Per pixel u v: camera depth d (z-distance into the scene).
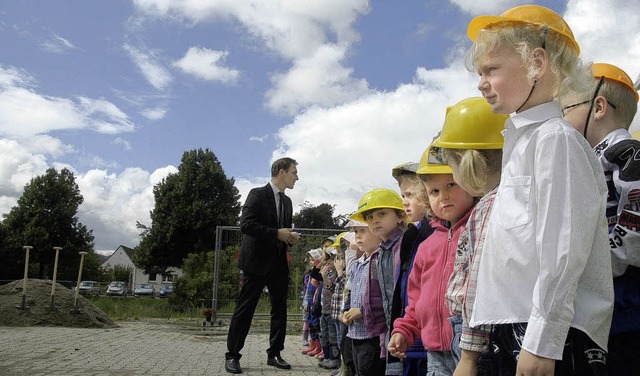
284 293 6.79
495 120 2.27
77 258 52.66
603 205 1.71
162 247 45.22
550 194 1.65
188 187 45.66
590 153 1.75
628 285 1.97
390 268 3.68
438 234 2.79
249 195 6.61
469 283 2.00
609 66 2.53
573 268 1.58
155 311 20.55
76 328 12.17
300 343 10.58
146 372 6.16
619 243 1.98
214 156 47.03
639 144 2.14
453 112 2.37
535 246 1.69
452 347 2.34
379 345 3.81
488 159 2.23
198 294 21.03
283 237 6.44
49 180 51.75
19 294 12.89
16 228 50.41
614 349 1.93
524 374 1.57
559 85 1.88
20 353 7.39
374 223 3.77
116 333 11.40
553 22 1.90
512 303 1.71
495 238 1.78
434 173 2.54
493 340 1.86
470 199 2.52
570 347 1.64
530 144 1.77
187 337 11.09
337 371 6.05
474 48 1.96
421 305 2.69
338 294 6.08
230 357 6.29
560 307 1.56
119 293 57.00
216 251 13.52
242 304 6.38
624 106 2.48
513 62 1.87
